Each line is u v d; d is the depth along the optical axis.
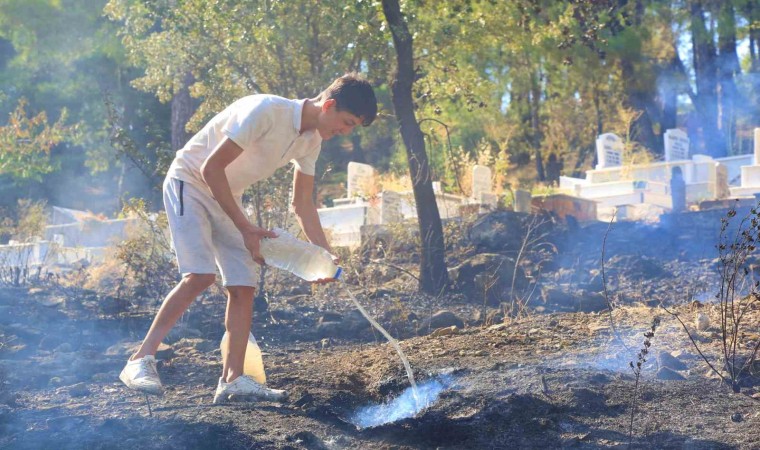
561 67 20.30
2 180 26.41
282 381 4.57
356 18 9.49
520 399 3.84
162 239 8.68
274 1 9.98
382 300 8.41
